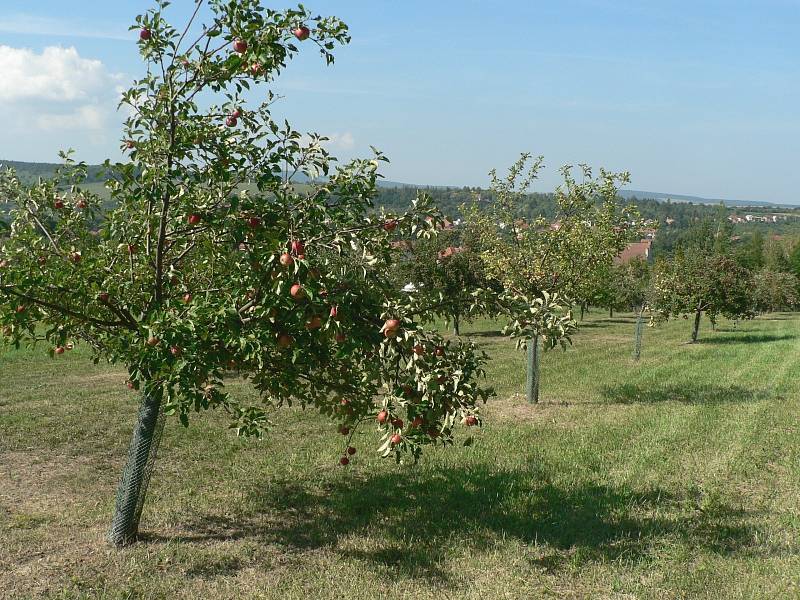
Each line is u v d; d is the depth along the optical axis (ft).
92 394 49.93
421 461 32.99
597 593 19.22
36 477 29.78
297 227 18.28
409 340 18.21
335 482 29.71
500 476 30.14
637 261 168.14
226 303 18.40
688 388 55.93
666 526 24.12
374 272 19.89
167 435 37.91
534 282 48.14
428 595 18.99
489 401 50.24
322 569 20.70
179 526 24.16
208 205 19.31
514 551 22.16
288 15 18.38
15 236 20.76
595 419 43.27
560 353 84.12
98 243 22.98
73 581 19.15
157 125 18.76
